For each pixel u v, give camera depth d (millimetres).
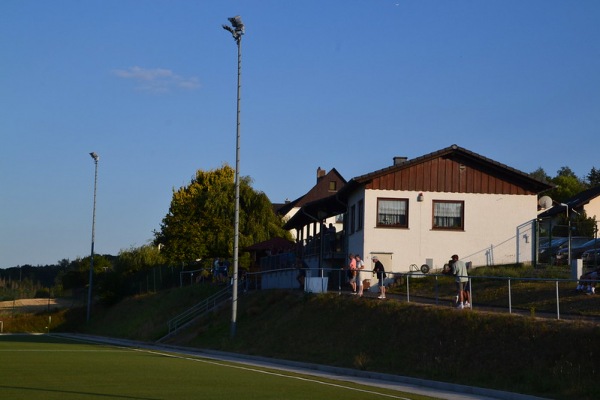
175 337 47344
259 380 21938
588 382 20500
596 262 37875
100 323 66062
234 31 38719
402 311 30812
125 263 76750
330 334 33375
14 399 15977
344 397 18219
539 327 24109
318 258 48969
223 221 75188
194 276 65000
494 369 23562
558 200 103000
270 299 43219
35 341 44438
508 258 42969
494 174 43438
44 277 123938
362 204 42969
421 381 24125
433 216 42812
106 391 18094
